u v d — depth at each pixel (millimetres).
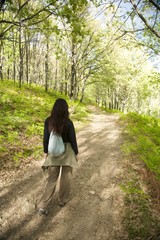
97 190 4977
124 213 4113
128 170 5848
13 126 8539
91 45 22625
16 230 3701
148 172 5586
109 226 3820
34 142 7859
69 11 6312
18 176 5477
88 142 8742
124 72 28281
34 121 9977
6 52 21688
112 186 5121
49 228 3777
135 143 8180
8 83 20609
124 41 10547
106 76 27453
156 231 3631
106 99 53625
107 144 8430
